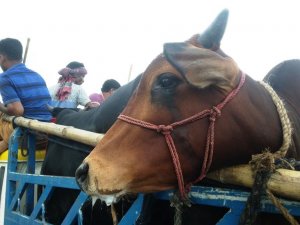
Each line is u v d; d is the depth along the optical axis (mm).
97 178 889
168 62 930
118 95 1382
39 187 1646
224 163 948
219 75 874
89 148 1389
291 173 853
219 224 940
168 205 1188
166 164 913
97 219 1393
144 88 959
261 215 965
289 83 1162
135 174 904
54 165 1569
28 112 2012
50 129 1446
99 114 1420
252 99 965
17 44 2164
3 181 1908
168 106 918
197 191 976
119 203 1271
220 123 920
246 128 938
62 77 3047
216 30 931
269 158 883
